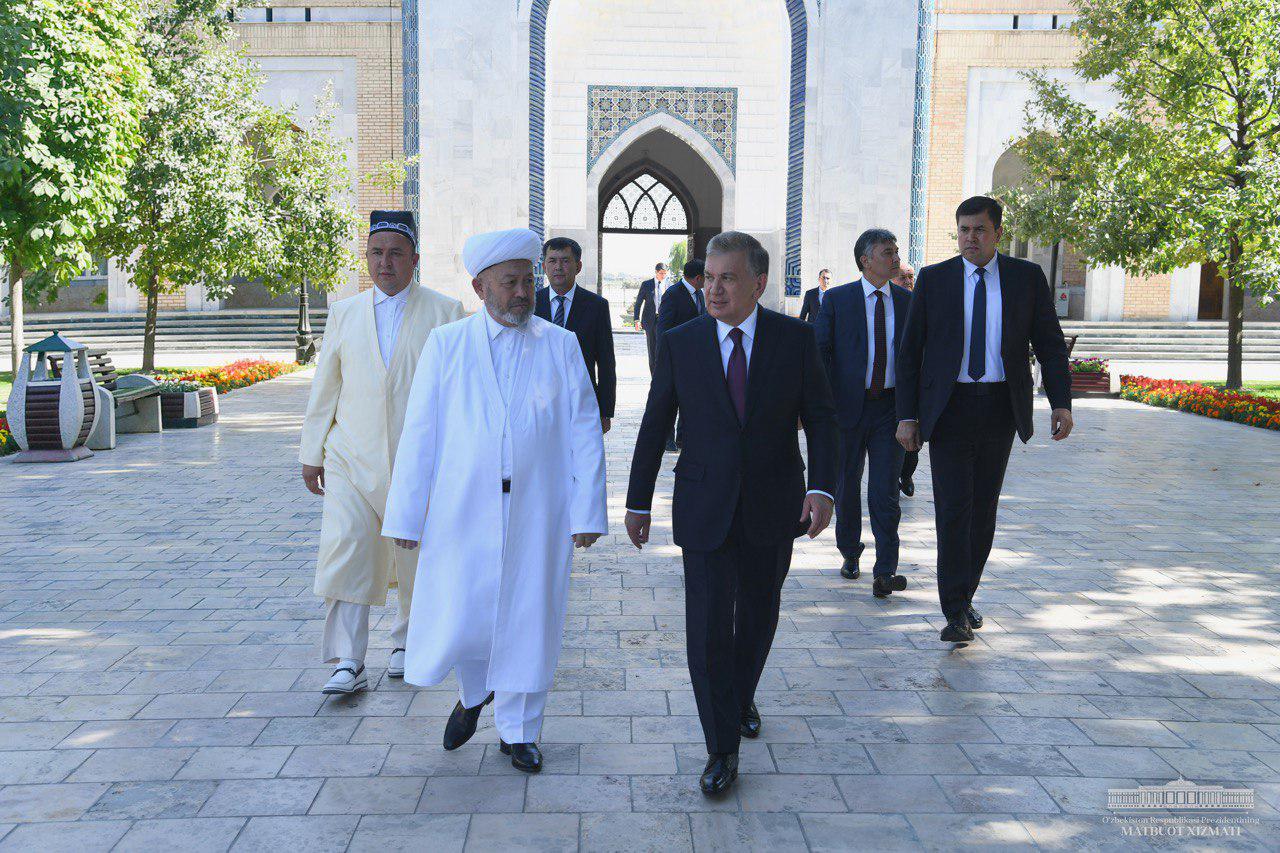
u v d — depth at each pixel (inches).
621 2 925.8
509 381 124.5
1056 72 871.7
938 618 185.9
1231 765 126.2
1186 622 184.1
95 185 407.8
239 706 144.1
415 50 727.7
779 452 125.6
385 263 147.5
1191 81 550.6
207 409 450.9
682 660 163.6
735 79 935.7
